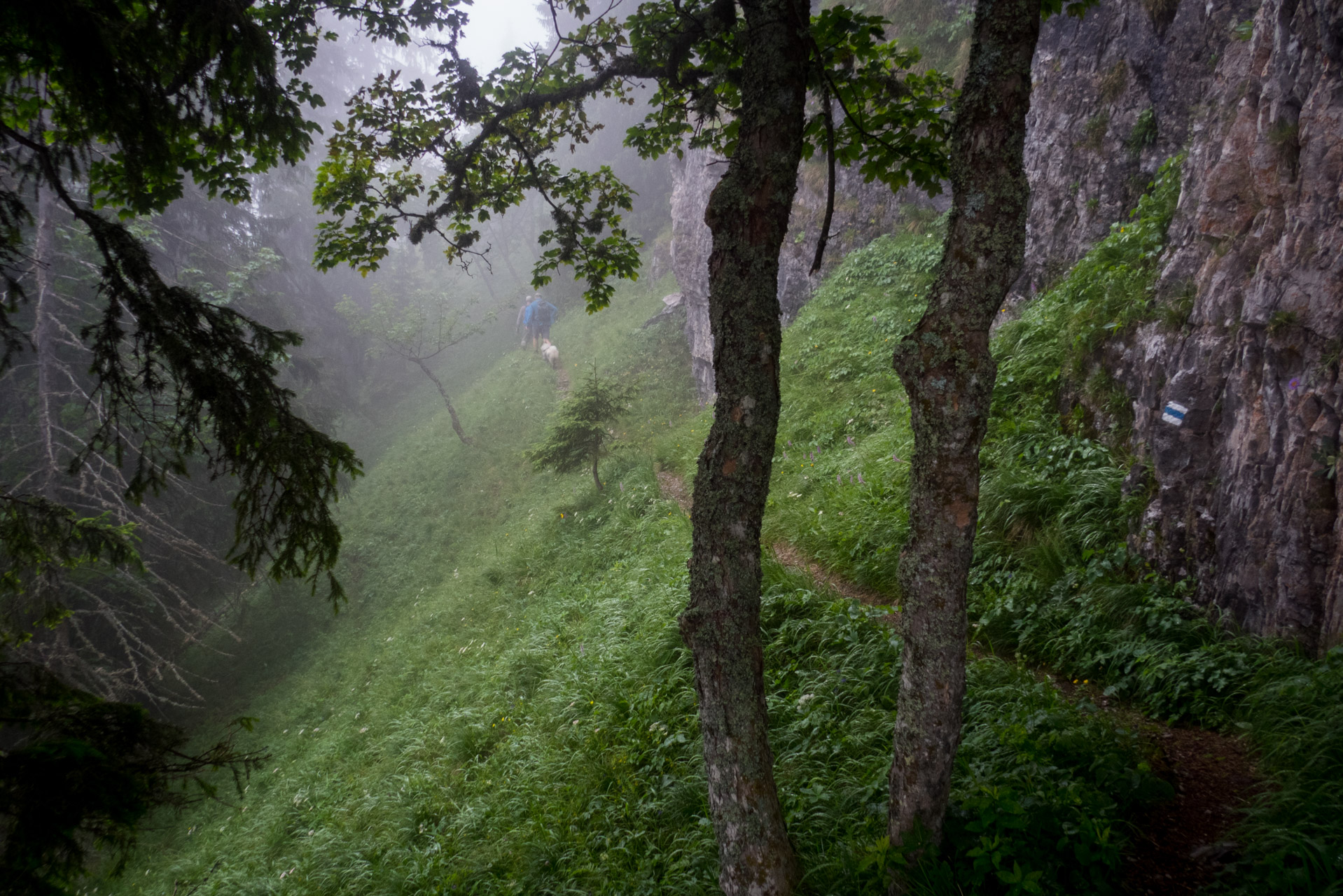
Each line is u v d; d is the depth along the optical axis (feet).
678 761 16.56
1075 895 9.32
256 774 33.65
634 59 14.80
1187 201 19.21
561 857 15.43
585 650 25.48
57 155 9.14
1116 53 28.09
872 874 10.55
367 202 16.96
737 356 10.08
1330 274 13.19
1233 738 12.54
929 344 8.60
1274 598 13.96
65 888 6.65
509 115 15.99
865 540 22.97
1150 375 18.29
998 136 8.20
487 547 50.93
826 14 11.29
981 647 17.65
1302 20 14.17
